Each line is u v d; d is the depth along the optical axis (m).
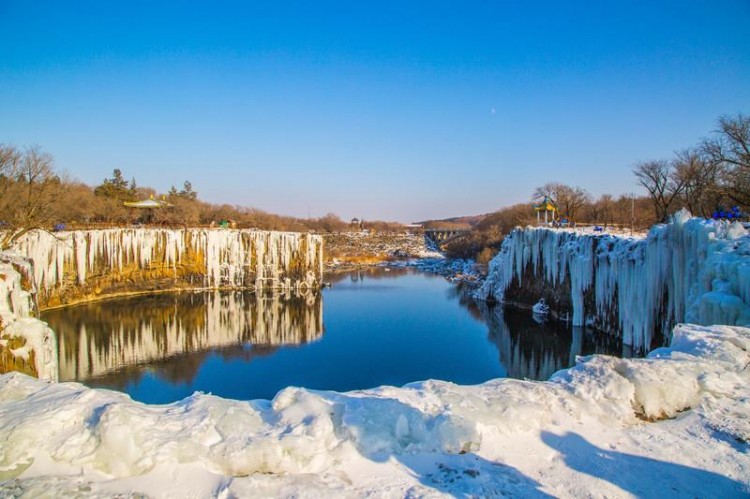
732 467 6.00
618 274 29.09
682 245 19.95
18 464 5.22
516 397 7.40
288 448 5.75
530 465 6.07
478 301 49.06
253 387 21.97
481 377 23.62
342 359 26.92
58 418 5.81
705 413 7.35
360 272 80.31
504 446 6.45
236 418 6.33
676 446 6.51
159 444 5.62
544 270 42.16
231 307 43.94
